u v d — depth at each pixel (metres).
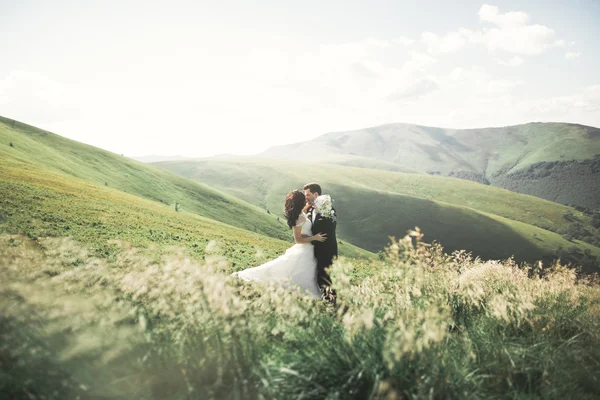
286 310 4.64
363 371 3.49
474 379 3.71
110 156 129.50
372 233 172.25
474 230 170.12
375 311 5.15
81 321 3.38
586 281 7.50
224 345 3.74
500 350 4.29
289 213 7.32
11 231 13.57
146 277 4.32
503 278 7.12
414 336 3.64
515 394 3.71
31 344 3.21
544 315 5.33
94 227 23.48
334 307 6.04
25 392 3.10
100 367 3.37
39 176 52.47
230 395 3.37
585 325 5.28
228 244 27.20
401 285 5.41
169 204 111.69
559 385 3.95
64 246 5.22
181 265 4.32
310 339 4.25
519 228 177.38
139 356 3.64
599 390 4.15
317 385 3.40
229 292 4.19
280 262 7.34
